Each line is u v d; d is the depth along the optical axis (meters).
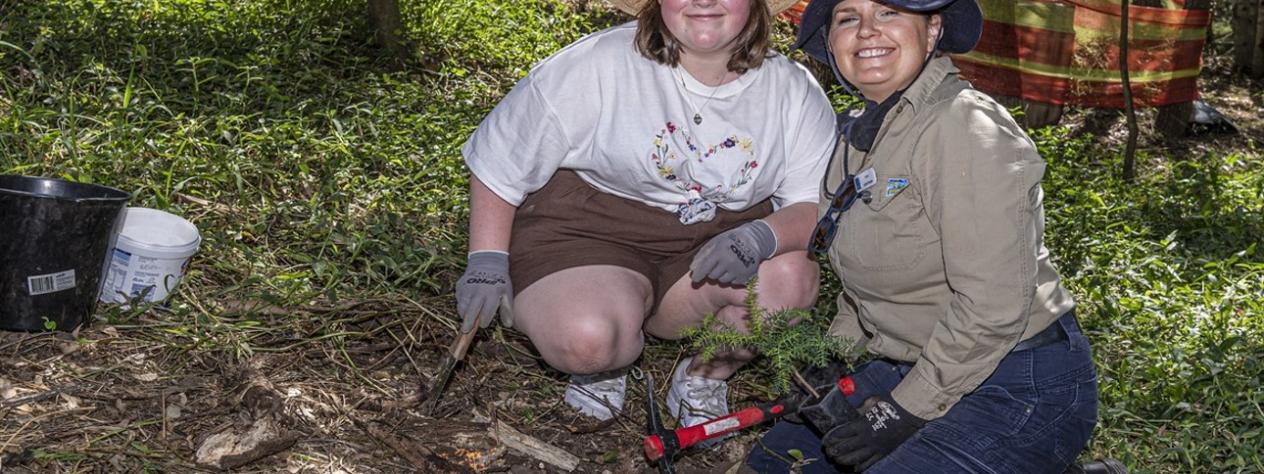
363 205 4.91
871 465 2.78
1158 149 9.19
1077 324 2.80
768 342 2.92
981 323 2.56
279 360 3.69
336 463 3.24
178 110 5.52
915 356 2.88
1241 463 3.75
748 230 3.33
